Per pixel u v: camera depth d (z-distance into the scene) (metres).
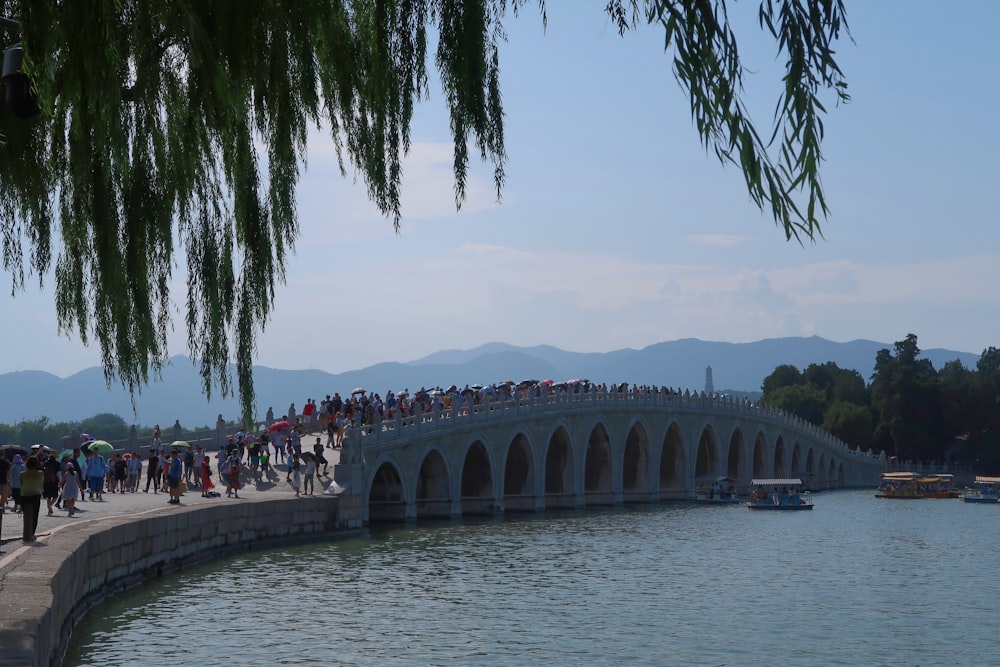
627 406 102.56
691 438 116.38
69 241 18.73
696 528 80.88
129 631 33.41
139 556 40.28
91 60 15.19
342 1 18.53
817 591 49.97
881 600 47.66
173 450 51.81
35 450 43.53
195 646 32.53
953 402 191.38
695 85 11.41
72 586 29.94
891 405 195.88
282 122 17.89
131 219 17.95
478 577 50.09
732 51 11.44
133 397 18.11
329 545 58.44
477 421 81.12
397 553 57.09
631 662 33.88
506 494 96.50
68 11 14.99
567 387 97.31
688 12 11.53
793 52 11.05
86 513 43.72
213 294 18.36
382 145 18.39
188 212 18.59
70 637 30.86
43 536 33.53
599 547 64.88
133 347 18.06
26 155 17.84
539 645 35.81
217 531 49.50
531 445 89.75
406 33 17.83
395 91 18.17
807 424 153.38
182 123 18.06
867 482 179.25
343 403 78.25
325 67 18.50
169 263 18.45
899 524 92.62
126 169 15.70
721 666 33.88
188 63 16.98
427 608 41.59
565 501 95.56
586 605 43.88
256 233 18.39
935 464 186.75
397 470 72.56
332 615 39.12
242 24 16.81
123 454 58.22
